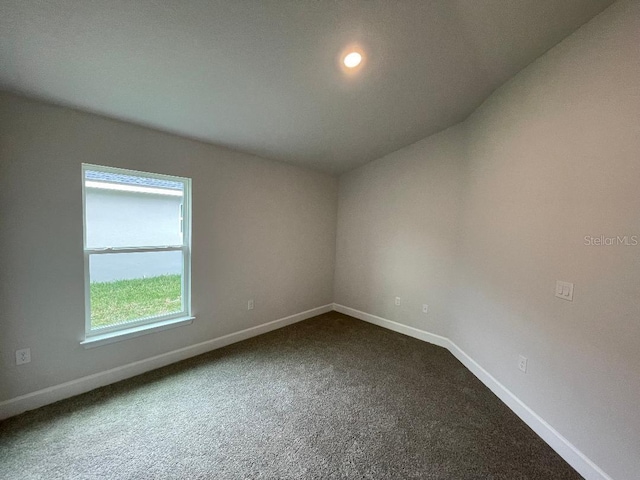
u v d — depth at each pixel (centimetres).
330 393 237
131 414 202
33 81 180
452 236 328
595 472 153
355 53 193
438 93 252
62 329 216
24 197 196
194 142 287
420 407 221
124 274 253
